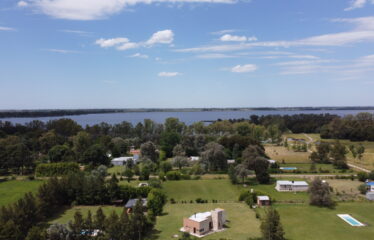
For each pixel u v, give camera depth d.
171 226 74.56
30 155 142.38
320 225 75.81
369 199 95.25
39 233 55.69
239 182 115.75
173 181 116.50
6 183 115.62
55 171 127.44
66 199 92.75
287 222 78.06
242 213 84.44
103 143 175.50
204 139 175.50
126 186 94.94
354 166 145.50
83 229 60.22
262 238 65.44
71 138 196.25
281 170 132.38
